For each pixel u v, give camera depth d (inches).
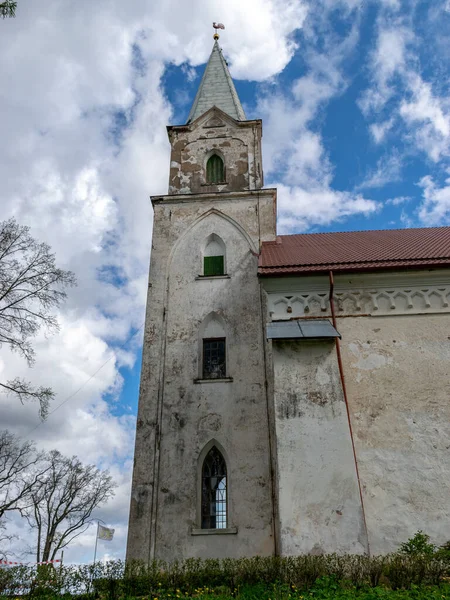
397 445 648.4
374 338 727.7
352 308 754.8
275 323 739.4
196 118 1159.6
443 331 725.9
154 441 794.8
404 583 479.8
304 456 603.5
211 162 1127.6
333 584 474.9
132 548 721.0
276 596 452.8
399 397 681.6
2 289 875.4
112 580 544.4
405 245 906.1
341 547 547.5
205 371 861.8
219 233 994.1
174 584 543.5
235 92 1266.0
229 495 748.6
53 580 526.9
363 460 641.0
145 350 875.4
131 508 748.0
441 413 666.2
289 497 580.1
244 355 853.8
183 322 898.1
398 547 583.8
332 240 1035.9
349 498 573.0
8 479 1164.5
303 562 517.3
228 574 540.4
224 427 796.6
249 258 957.2
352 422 668.7
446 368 697.6
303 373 659.4
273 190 1026.1
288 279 775.7
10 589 507.8
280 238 1075.3
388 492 619.2
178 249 983.0
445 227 1108.5
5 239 882.8
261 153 1151.0
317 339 676.7
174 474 768.9
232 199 1032.2
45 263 904.3
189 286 934.4
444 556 505.0
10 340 871.7
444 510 603.8
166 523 735.1
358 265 768.3
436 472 627.2
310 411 632.4
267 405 807.7
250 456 771.4
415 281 762.8
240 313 895.7
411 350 714.8
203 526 743.7
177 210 1027.3
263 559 548.1
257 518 729.0
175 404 822.5
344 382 697.0
